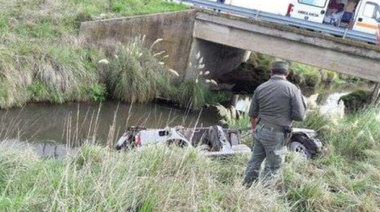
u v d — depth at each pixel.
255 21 12.84
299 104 4.53
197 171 5.00
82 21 11.97
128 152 5.36
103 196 3.46
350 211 4.72
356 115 8.55
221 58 15.88
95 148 5.47
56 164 5.08
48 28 11.31
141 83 11.63
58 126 9.13
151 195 3.78
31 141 8.02
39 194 3.61
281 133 4.62
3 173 4.22
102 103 11.13
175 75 13.18
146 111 11.43
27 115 9.40
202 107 12.57
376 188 5.31
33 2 12.00
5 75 9.45
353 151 6.93
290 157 6.17
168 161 4.98
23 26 11.00
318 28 12.91
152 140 6.40
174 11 13.23
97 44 12.02
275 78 4.67
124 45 12.30
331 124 7.98
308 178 5.42
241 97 14.51
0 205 3.30
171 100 12.38
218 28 13.46
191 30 13.65
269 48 13.02
